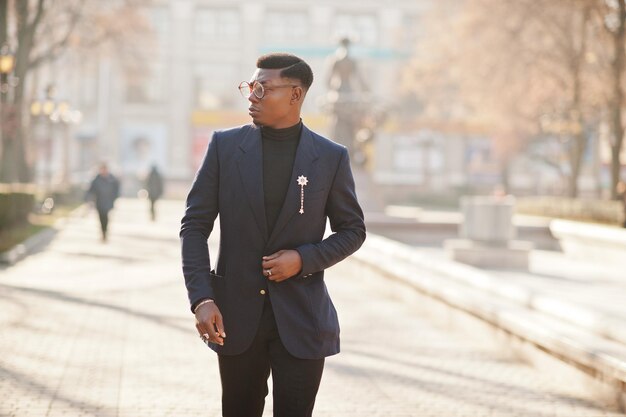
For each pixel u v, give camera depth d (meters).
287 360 3.20
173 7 68.50
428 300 10.16
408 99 66.00
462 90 38.81
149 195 29.48
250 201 3.17
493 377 6.81
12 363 6.78
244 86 3.28
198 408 5.60
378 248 15.29
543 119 36.88
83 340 7.89
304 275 3.19
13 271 13.45
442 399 6.05
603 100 28.06
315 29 69.12
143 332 8.44
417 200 58.38
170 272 14.02
